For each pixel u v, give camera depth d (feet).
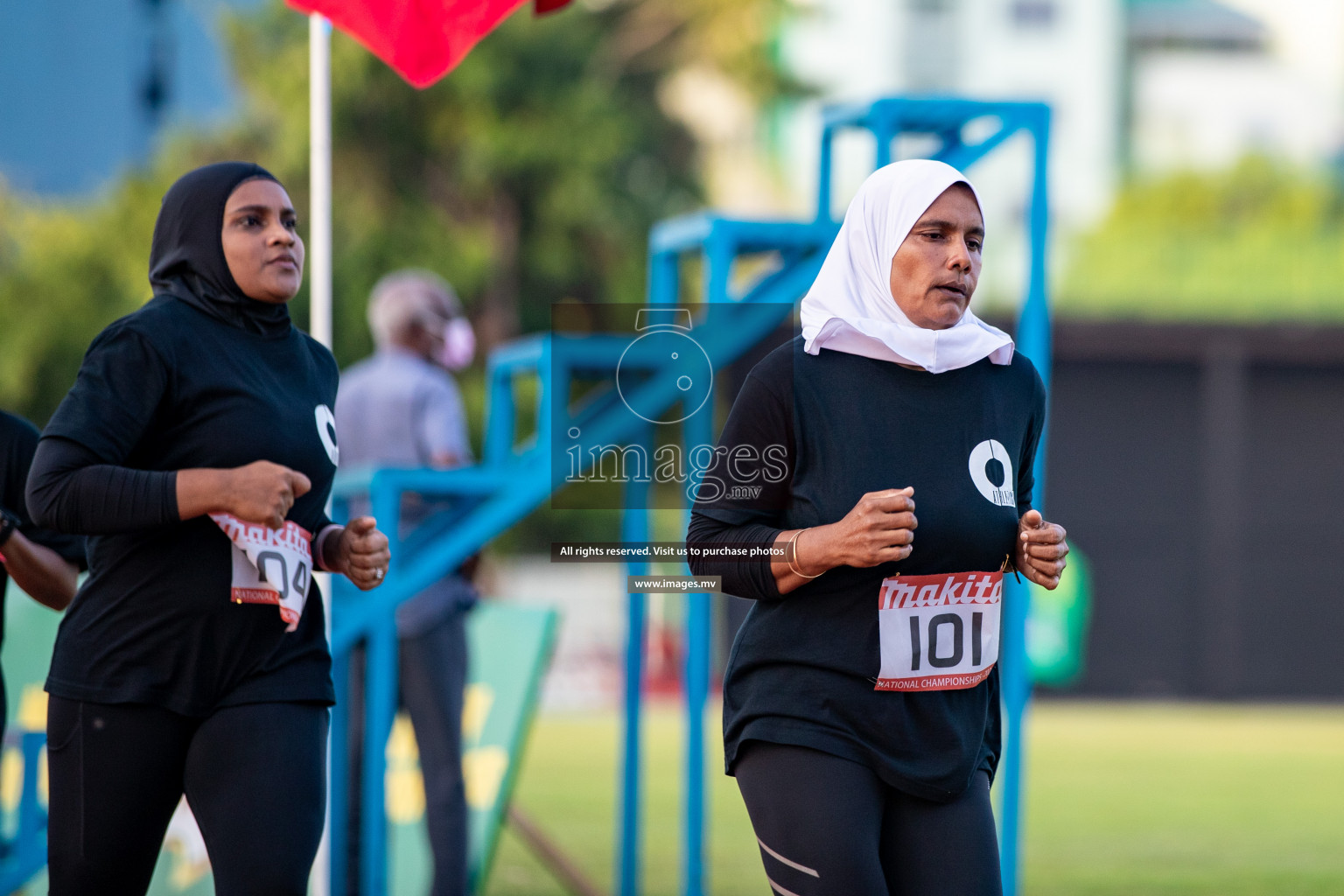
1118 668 185.57
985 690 33.32
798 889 30.76
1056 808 96.94
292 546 33.63
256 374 33.91
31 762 50.65
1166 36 524.11
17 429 38.93
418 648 57.88
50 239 243.40
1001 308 179.52
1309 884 72.95
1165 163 465.06
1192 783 109.19
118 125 303.68
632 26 285.64
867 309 32.89
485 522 54.08
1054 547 32.32
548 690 178.40
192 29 308.60
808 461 32.53
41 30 299.58
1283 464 187.11
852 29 488.02
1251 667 185.98
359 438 63.31
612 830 86.89
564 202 246.88
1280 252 200.34
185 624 32.45
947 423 32.40
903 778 31.42
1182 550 186.80
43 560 38.40
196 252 33.63
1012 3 499.10
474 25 45.96
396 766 68.85
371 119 238.89
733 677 33.17
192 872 55.36
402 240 237.04
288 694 33.35
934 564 31.91
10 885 49.62
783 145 337.72
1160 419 186.39
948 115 51.01
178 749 32.83
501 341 249.96
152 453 33.17
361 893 60.54
